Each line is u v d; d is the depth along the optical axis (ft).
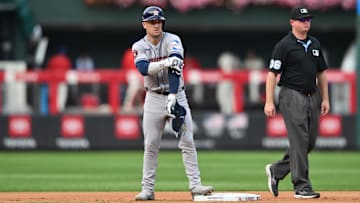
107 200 111.34
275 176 112.57
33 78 221.87
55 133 221.25
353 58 284.00
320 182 145.18
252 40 294.87
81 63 277.03
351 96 225.35
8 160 194.08
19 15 263.90
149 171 109.19
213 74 224.33
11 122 220.64
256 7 282.36
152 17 104.63
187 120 106.42
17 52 268.82
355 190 130.72
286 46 108.99
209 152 220.02
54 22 277.44
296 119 108.78
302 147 109.19
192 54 293.43
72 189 133.39
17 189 133.39
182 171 168.66
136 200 109.09
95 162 188.85
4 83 221.25
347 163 188.34
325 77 111.65
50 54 286.46
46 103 222.48
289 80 109.29
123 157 202.59
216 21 281.54
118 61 290.76
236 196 107.76
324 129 225.15
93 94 238.48
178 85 104.12
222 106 227.61
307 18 108.68
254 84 236.43
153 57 106.01
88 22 278.46
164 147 221.46
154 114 107.24
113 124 222.07
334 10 283.18
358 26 222.07
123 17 279.08
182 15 280.51
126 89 226.79
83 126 221.87
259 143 224.74
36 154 212.02
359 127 223.92
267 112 109.91
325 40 296.92
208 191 107.45
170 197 117.08
